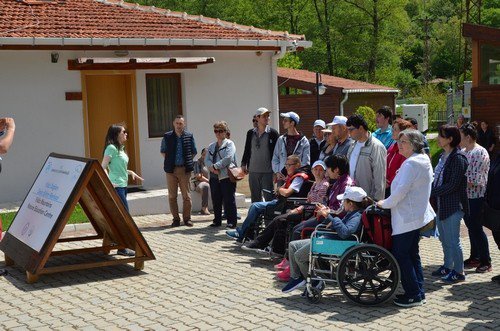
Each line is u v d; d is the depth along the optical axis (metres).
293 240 8.04
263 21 50.81
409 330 6.14
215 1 45.72
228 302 7.07
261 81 15.48
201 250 9.78
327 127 11.28
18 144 13.05
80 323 6.37
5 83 12.88
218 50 14.84
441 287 7.75
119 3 16.59
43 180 8.78
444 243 8.03
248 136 11.53
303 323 6.34
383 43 52.19
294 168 9.55
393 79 54.69
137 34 14.03
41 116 13.23
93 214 9.31
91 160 7.95
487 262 8.48
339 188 8.16
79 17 14.77
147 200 13.07
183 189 11.80
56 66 13.30
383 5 50.88
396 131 8.59
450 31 83.81
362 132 8.10
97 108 14.20
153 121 14.67
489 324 6.32
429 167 6.83
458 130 7.91
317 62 52.81
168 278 8.12
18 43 12.49
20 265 8.05
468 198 8.44
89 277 8.17
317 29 51.50
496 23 70.00
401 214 6.80
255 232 9.73
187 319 6.47
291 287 7.25
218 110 15.04
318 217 8.02
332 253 7.06
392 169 8.61
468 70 68.75
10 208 12.32
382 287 7.01
